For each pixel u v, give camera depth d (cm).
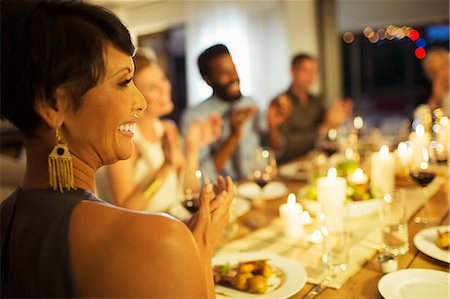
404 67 532
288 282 108
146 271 61
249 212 172
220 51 189
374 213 158
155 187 176
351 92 562
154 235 62
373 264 118
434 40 497
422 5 486
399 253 122
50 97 63
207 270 90
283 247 134
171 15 559
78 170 70
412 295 96
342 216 134
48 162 68
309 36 480
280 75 491
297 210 141
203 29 527
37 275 64
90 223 63
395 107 547
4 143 489
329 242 131
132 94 71
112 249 61
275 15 488
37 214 66
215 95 218
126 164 161
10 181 365
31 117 65
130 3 575
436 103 388
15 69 62
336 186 133
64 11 65
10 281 69
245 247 136
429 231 132
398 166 203
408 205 168
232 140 237
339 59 500
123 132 72
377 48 543
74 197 67
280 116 321
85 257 62
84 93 65
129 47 69
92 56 63
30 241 65
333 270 115
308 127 351
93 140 68
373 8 515
